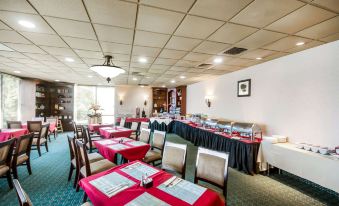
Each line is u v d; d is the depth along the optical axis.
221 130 5.18
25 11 2.15
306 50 3.41
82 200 2.57
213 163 2.13
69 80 8.33
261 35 2.76
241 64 4.62
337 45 2.93
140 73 6.27
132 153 3.10
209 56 3.95
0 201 2.54
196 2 1.93
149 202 1.36
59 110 9.11
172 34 2.80
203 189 1.59
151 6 2.02
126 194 1.47
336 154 2.73
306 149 3.06
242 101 5.16
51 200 2.57
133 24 2.48
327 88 3.05
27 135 3.37
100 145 3.36
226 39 2.96
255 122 4.65
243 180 3.38
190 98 8.98
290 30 2.56
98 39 3.05
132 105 10.81
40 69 5.71
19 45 3.38
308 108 3.35
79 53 3.88
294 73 3.64
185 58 4.16
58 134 8.16
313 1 1.86
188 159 4.64
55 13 2.19
